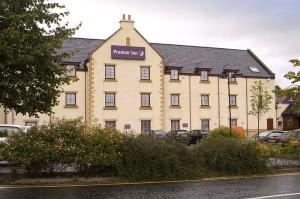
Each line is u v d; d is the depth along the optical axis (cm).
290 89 2338
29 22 1587
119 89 5191
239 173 1812
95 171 1609
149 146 1652
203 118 5659
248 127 5903
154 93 5369
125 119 5197
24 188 1388
